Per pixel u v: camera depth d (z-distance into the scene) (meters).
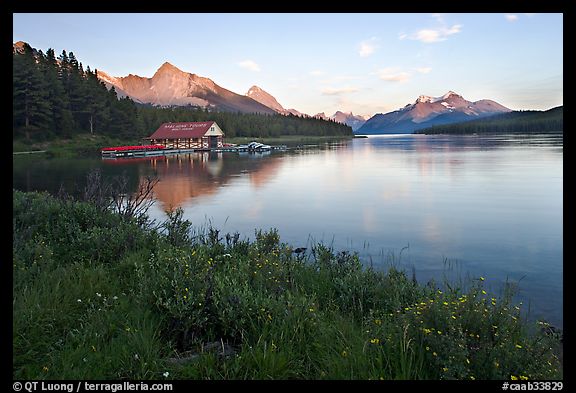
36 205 11.03
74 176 37.78
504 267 10.71
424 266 10.91
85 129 101.19
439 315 4.41
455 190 25.97
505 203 21.06
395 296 6.55
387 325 5.00
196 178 35.41
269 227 15.88
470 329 4.38
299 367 4.30
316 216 18.12
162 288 5.36
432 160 51.47
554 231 14.87
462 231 15.05
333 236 14.41
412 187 27.81
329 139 178.38
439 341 4.04
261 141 137.50
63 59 122.75
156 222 16.41
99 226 9.91
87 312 5.42
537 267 10.62
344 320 5.45
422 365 4.10
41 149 78.25
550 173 33.81
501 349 4.04
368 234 14.69
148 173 40.38
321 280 7.57
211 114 147.50
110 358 4.28
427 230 15.25
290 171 41.34
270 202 22.19
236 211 19.47
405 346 4.23
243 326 5.04
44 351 4.52
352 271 7.87
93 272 6.75
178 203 21.77
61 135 89.44
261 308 5.13
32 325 4.84
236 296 5.24
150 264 7.14
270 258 7.79
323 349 4.60
